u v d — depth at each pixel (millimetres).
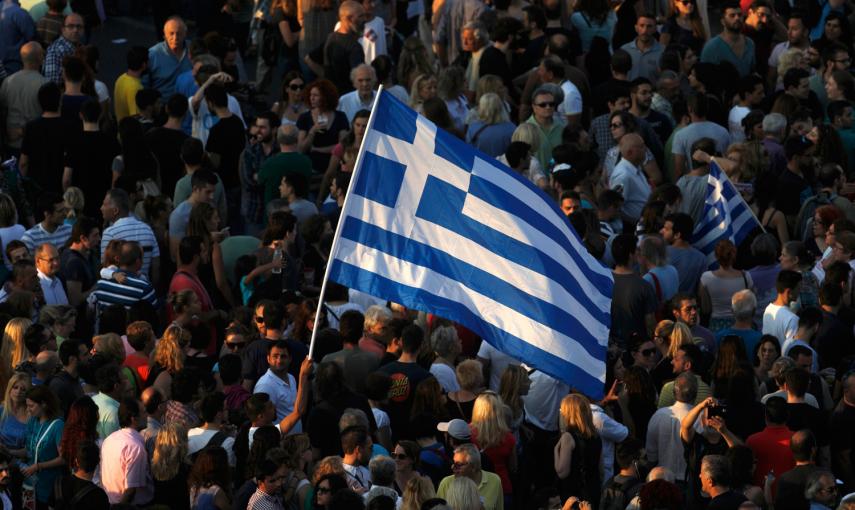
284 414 35844
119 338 36625
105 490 32438
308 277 44531
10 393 34531
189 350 38625
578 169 48969
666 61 58594
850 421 36375
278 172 50219
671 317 41188
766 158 50875
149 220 47562
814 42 65188
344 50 59750
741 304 40500
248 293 43781
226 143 52062
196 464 31172
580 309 32375
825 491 33062
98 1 69125
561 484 34719
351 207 31453
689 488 34719
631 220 49719
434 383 34625
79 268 43188
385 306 42375
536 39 60125
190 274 42469
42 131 49719
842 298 42500
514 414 36031
